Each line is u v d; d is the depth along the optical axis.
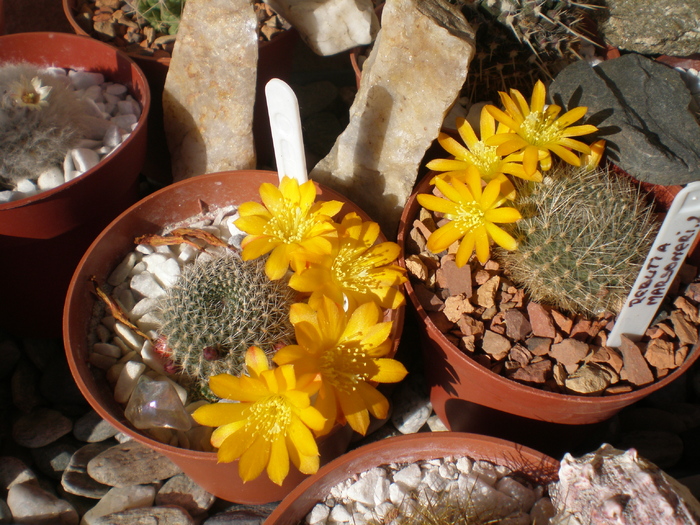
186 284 0.30
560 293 0.31
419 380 0.36
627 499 0.24
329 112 0.48
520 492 0.28
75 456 0.33
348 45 0.40
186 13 0.36
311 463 0.26
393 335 0.30
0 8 0.42
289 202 0.30
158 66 0.40
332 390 0.27
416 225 0.33
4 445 0.34
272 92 0.29
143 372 0.31
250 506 0.33
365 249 0.30
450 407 0.34
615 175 0.34
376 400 0.27
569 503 0.25
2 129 0.33
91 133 0.37
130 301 0.33
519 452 0.28
